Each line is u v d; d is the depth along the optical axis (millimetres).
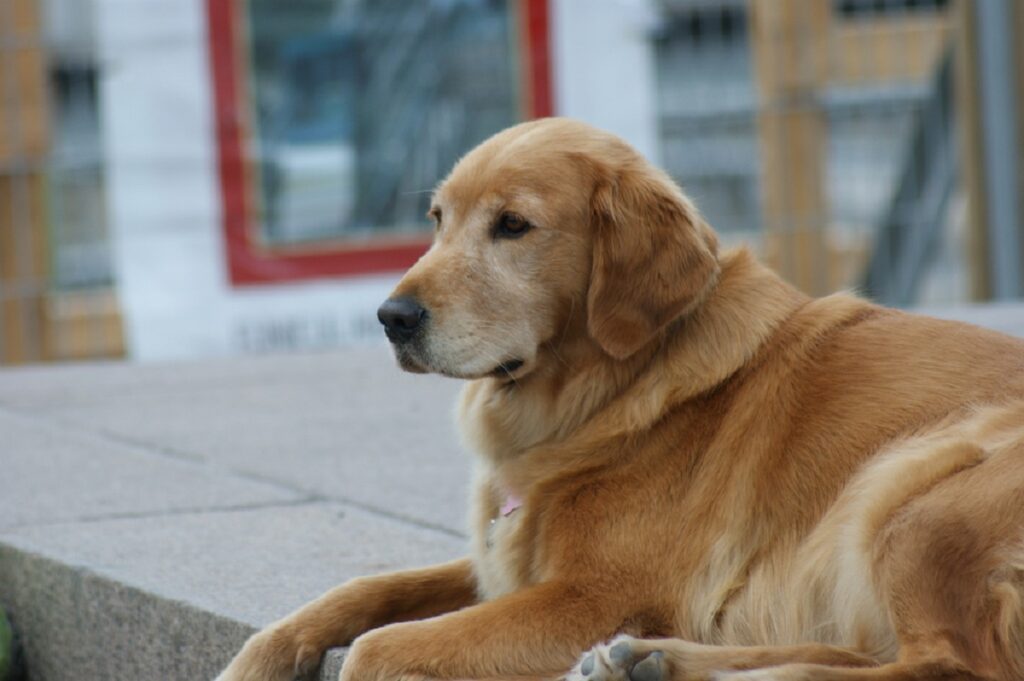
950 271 19906
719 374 7375
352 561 8992
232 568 8812
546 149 7801
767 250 18734
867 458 6992
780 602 7008
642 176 7711
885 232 19500
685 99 18359
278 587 8414
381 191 17812
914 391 7113
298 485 11227
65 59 17453
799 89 18578
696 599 7047
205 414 14234
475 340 7602
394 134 17766
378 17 17609
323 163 17719
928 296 19844
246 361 17266
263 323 17781
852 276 19344
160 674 8305
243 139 17531
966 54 19281
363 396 15047
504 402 7887
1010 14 19172
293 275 17797
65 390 15633
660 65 18250
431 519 10086
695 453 7273
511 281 7652
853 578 6742
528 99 17844
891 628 6578
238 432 13320
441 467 11750
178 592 8289
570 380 7676
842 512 6902
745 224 18688
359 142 17734
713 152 18516
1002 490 6348
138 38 17312
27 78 17500
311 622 7473
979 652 6234
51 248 17734
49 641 9086
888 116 19438
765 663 6598
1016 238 19375
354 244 17859
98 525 9914
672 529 7125
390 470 11680
